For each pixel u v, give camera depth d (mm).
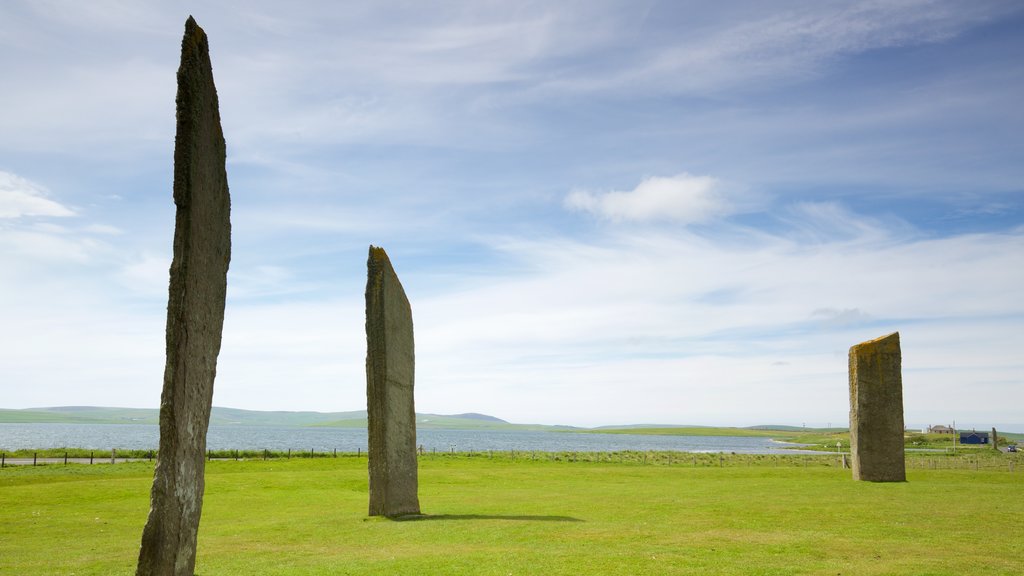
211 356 14328
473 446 175875
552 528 22109
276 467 51000
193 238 13555
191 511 13680
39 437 195750
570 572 15414
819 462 71000
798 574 15094
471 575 15203
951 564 16062
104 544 20375
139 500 30312
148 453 69250
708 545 18766
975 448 140125
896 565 15969
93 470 44688
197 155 13719
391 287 26891
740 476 44469
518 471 48344
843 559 16750
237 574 15570
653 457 85188
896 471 37719
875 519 23359
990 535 20188
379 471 25703
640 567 15883
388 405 25984
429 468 51031
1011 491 32312
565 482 40469
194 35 13867
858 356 38531
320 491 35281
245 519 25234
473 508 27812
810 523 22641
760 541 19344
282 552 18594
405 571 15727
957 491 32312
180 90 13555
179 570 13305
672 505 27828
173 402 13055
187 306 13328
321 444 167500
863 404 38250
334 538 20859
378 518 25000
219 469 48688
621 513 25703
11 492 31891
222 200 14883
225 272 15016
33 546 20031
